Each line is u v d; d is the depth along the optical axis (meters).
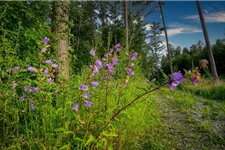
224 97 7.97
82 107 1.81
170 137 3.14
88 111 1.77
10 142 1.73
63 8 3.38
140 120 2.81
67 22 3.29
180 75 1.39
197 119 4.09
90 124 1.85
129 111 2.64
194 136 3.25
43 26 3.02
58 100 2.02
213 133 3.39
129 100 2.82
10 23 2.59
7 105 1.81
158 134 3.15
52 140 1.70
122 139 2.37
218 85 9.50
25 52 2.54
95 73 1.76
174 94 5.64
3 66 2.16
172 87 1.41
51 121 1.78
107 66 1.94
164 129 3.42
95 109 1.92
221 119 4.18
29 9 2.63
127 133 2.54
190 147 2.89
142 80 4.20
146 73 4.79
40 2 2.73
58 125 1.87
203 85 9.73
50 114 1.78
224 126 3.76
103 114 1.88
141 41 16.86
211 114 4.46
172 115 4.23
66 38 3.54
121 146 2.37
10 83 1.87
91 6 15.27
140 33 17.34
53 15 3.26
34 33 2.66
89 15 14.79
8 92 1.83
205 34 13.78
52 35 3.00
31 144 1.65
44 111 1.75
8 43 2.14
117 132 2.35
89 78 1.75
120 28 17.16
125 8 13.83
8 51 2.11
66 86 1.91
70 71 3.13
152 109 3.51
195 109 4.90
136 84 3.64
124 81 2.21
